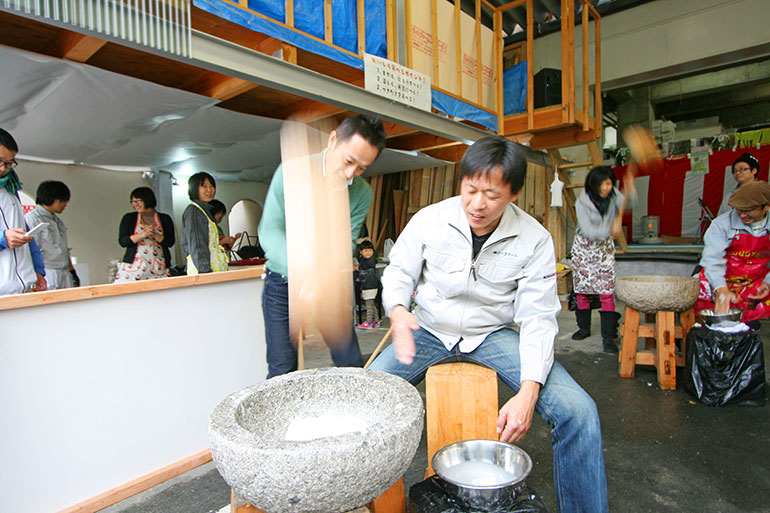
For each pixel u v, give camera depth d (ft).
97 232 17.29
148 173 18.25
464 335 4.80
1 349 4.91
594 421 3.88
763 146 19.56
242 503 2.79
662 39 21.08
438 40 12.33
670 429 7.39
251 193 21.67
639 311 9.57
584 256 12.12
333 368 3.61
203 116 10.36
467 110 13.14
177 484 6.07
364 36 9.93
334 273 6.44
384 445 2.38
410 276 4.90
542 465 6.45
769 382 9.45
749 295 9.16
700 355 8.45
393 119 10.73
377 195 21.91
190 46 6.43
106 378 5.69
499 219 4.38
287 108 11.20
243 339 7.18
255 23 7.66
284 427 3.22
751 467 6.19
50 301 5.18
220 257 9.90
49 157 14.82
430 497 3.06
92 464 5.58
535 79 16.30
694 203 21.33
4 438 4.94
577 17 22.39
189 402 6.52
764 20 18.83
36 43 7.18
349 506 2.41
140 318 5.99
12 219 6.70
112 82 7.87
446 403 4.19
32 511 5.13
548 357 4.13
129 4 5.57
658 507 5.36
